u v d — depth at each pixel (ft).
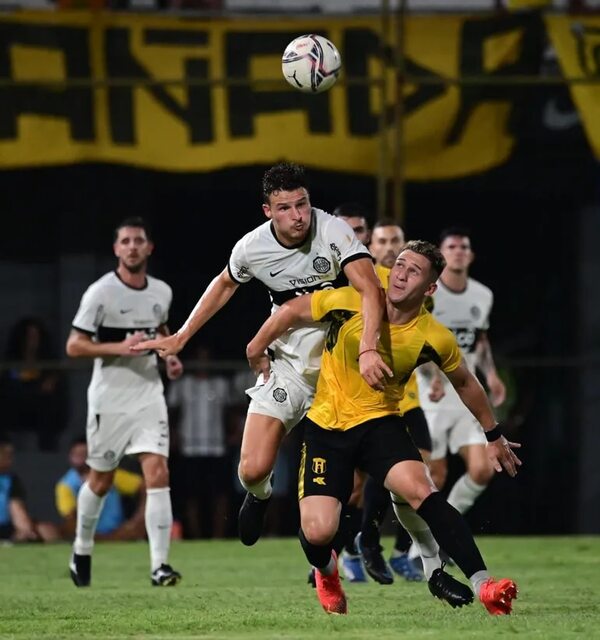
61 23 149.07
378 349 65.05
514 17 148.36
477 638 55.93
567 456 163.73
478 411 66.28
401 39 144.05
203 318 74.38
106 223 171.12
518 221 174.50
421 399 114.83
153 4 166.40
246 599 82.17
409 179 147.43
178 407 154.30
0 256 169.48
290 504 155.74
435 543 72.90
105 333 103.45
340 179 170.60
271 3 167.32
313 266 71.77
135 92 148.77
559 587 89.56
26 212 169.89
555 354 173.06
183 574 107.76
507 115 148.36
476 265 174.50
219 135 148.66
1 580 104.58
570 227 172.76
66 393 163.63
